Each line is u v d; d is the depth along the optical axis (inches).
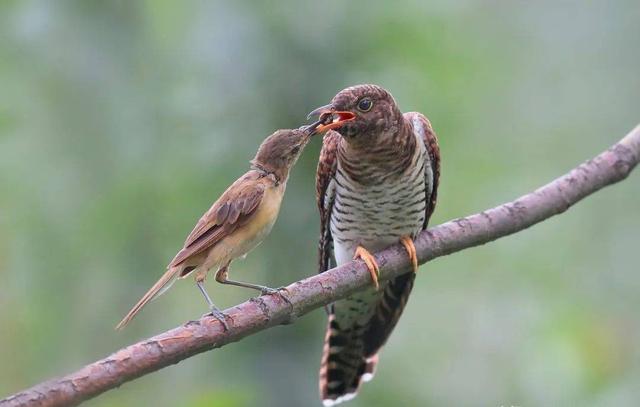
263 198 318.7
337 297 333.7
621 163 363.3
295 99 456.8
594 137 622.5
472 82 608.1
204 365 446.3
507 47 656.4
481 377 549.0
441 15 569.0
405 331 573.9
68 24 496.4
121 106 488.4
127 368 265.7
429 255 364.5
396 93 495.2
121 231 479.2
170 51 496.4
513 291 580.1
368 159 371.9
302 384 433.4
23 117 491.8
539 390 493.0
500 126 628.1
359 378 428.8
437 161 399.2
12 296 483.8
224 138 461.4
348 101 363.6
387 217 382.6
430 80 544.4
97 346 480.1
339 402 430.0
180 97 477.4
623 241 573.0
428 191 402.3
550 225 592.4
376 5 504.1
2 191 485.7
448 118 563.5
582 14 649.0
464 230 360.8
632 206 582.6
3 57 497.0
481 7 661.9
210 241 308.5
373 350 426.6
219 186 464.4
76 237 482.6
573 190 359.3
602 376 480.4
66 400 256.2
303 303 311.1
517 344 559.5
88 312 483.2
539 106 639.1
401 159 373.7
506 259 591.2
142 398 450.3
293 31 467.2
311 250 436.1
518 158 620.1
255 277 442.3
